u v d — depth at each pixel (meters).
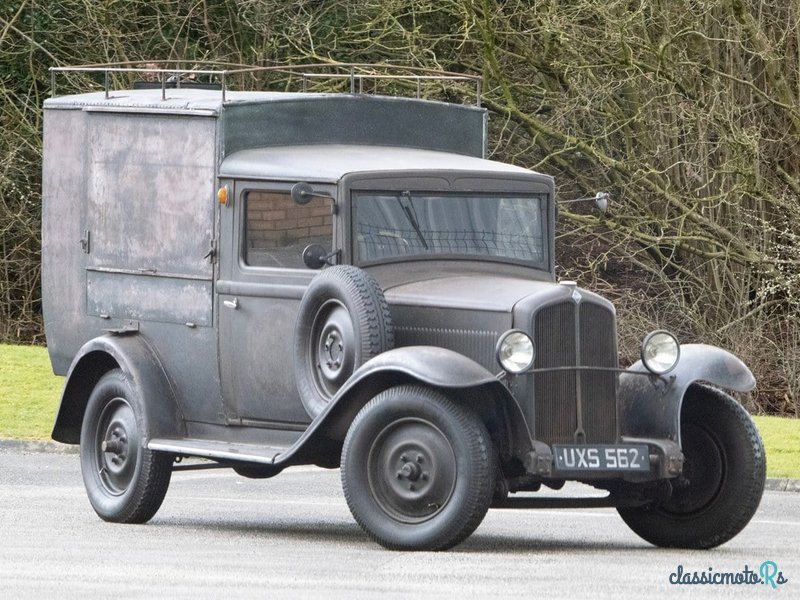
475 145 37.78
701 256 76.31
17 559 27.55
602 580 25.59
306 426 32.44
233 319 33.53
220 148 33.84
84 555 28.33
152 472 34.19
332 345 31.02
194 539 31.38
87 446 35.56
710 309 80.25
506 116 78.81
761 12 78.62
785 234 74.81
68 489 40.97
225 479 45.59
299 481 45.41
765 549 31.50
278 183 32.88
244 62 88.19
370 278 30.70
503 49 81.56
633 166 76.06
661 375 31.30
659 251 79.38
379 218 32.34
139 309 35.53
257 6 84.62
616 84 76.25
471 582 25.03
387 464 29.28
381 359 29.20
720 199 73.94
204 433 34.53
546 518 37.47
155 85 40.94
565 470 29.53
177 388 34.88
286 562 27.55
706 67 74.06
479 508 28.33
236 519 35.78
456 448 28.48
